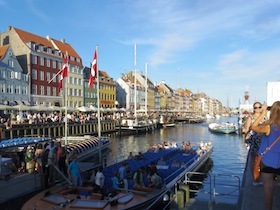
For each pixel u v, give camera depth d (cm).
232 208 1186
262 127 443
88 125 5072
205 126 8838
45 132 4059
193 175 2056
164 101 12706
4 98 4944
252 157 762
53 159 1366
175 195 1220
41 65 5897
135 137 5512
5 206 1087
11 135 3362
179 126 8806
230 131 6150
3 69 4944
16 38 5712
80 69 7162
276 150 427
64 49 6881
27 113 4872
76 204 1073
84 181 1378
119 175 1440
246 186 753
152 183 1349
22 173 1507
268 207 431
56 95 6281
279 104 437
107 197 1174
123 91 9562
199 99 17962
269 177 430
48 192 1193
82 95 7194
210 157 3030
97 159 2944
